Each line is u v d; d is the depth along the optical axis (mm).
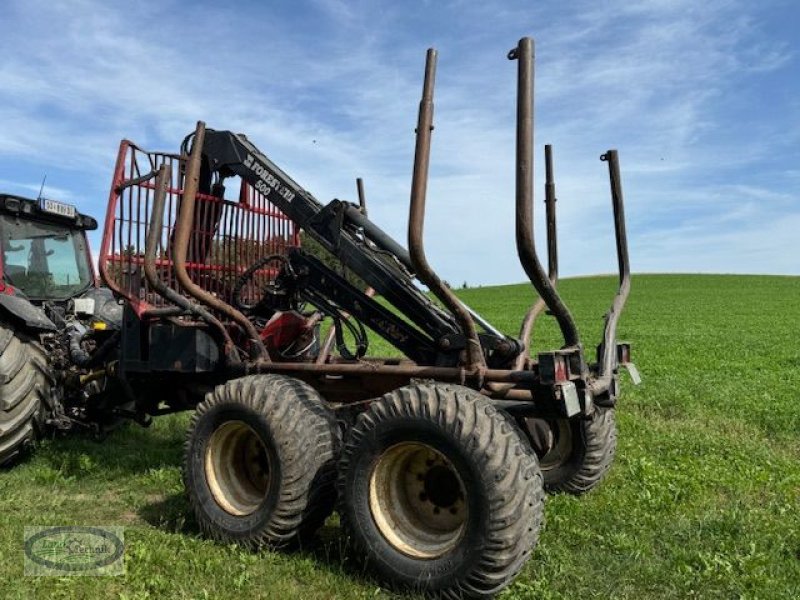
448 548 3586
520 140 3586
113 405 6586
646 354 18062
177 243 4883
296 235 6789
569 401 3582
